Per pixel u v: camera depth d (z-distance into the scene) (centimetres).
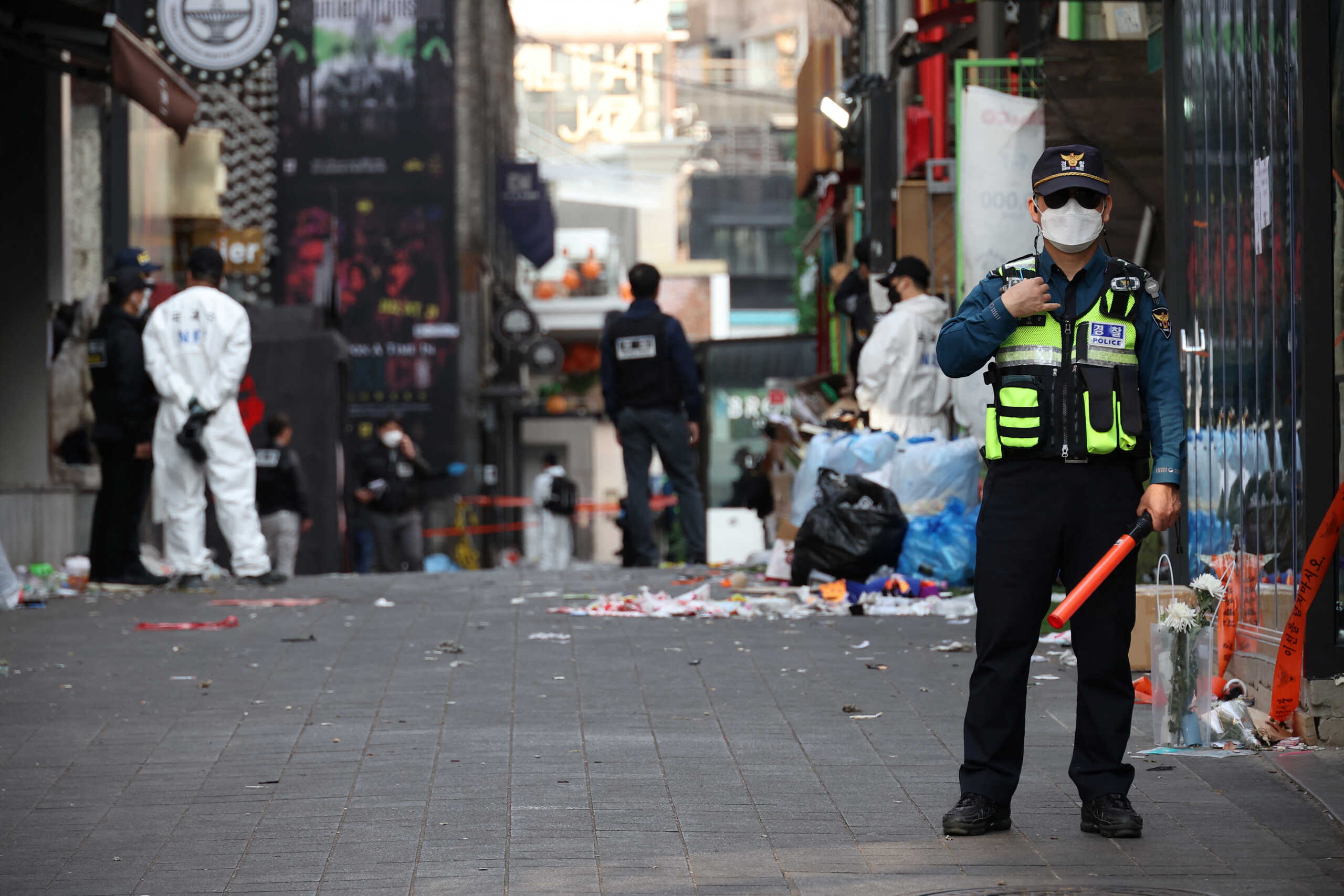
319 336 6034
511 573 3944
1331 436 1750
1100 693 1457
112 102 5219
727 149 18388
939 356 1483
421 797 1591
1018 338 1459
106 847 1434
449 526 8756
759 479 5934
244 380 5997
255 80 8938
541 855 1391
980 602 1473
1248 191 1953
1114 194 3550
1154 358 1454
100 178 5184
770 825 1485
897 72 4903
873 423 3694
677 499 4134
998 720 1457
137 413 3603
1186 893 1272
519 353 9950
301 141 8969
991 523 1469
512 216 10388
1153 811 1524
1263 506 1905
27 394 4316
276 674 2303
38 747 1834
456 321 8925
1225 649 2008
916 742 1823
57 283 4384
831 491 3288
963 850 1402
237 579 3694
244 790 1630
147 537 4981
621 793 1603
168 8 7469
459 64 8994
